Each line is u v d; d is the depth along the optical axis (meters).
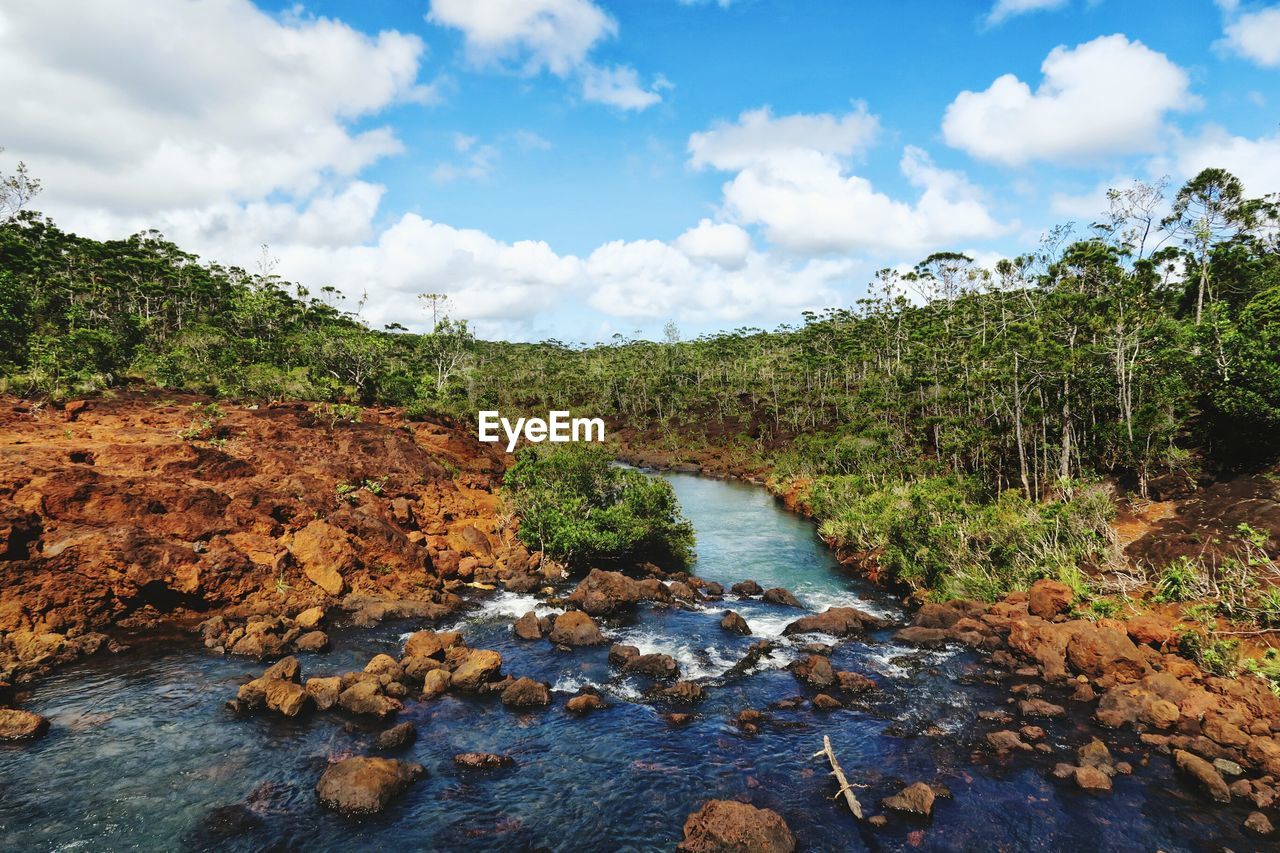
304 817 10.03
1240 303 39.28
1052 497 30.62
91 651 15.34
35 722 11.77
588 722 13.76
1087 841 9.98
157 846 9.15
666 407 103.25
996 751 12.75
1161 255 39.41
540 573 25.88
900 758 12.52
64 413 28.83
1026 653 17.52
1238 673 14.72
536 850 9.64
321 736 12.41
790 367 94.06
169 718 12.72
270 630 17.20
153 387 41.31
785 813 10.70
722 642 19.02
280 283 92.62
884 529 28.75
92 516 18.73
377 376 56.75
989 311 57.47
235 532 20.59
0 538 16.05
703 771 11.96
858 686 15.70
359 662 16.17
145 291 70.75
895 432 50.31
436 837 9.80
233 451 25.84
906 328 78.62
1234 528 20.73
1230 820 10.48
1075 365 32.03
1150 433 28.11
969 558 24.95
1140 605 18.84
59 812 9.71
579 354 147.62
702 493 55.97
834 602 24.31
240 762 11.39
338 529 22.27
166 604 17.88
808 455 58.81
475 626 19.80
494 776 11.57
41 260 63.94
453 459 38.56
